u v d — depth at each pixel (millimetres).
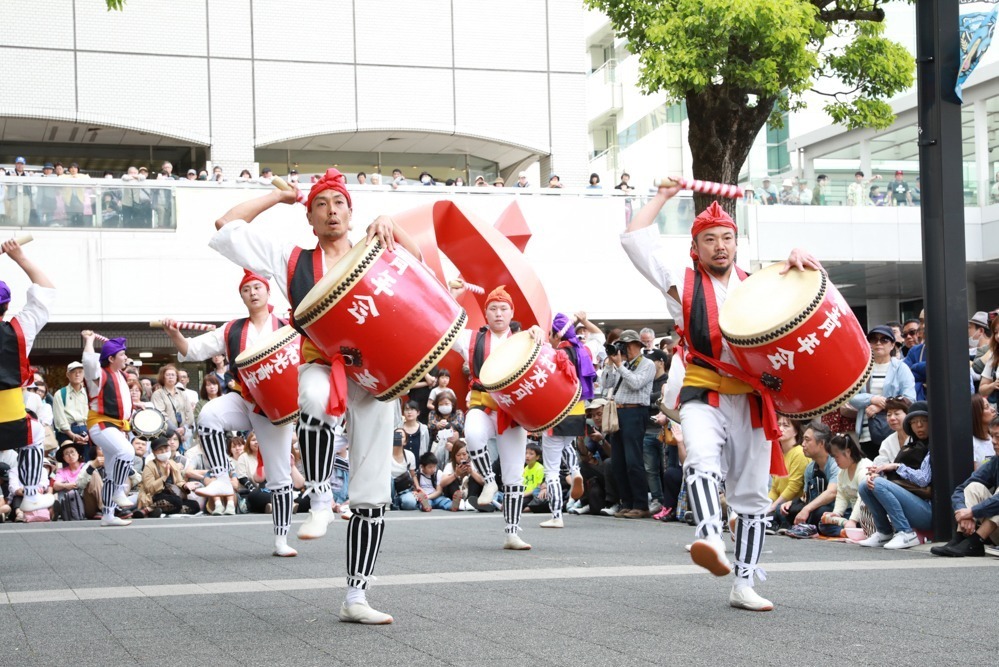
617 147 36219
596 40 36844
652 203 5043
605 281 19312
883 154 25969
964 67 7770
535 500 12633
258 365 7031
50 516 13094
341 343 4418
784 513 9367
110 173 21391
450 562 7043
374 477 4711
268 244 4879
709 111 15625
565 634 4336
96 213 17281
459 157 23688
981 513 7090
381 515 4734
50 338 17984
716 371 4902
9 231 16953
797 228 21906
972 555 7184
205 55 21172
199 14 21156
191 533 9805
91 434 11031
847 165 26922
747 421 4906
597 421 12492
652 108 32969
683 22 14406
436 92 22422
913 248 22312
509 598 5301
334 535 9344
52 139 21219
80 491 13141
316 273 4816
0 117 20156
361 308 4348
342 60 21922
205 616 4926
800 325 4531
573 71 23219
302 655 4008
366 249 4387
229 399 7738
